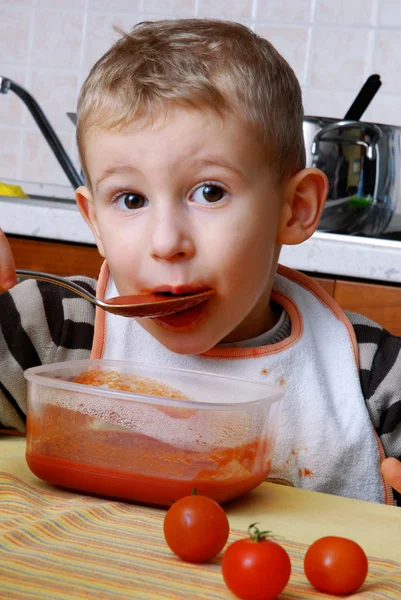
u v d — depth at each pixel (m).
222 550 0.58
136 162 0.81
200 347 0.87
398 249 1.39
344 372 1.01
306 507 0.71
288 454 0.96
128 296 0.83
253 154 0.83
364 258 1.40
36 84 2.37
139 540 0.58
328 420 0.97
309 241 1.42
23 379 0.96
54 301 1.00
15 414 0.97
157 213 0.81
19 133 2.38
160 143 0.80
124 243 0.84
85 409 0.68
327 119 1.56
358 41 2.16
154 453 0.66
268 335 1.02
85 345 0.99
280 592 0.51
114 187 0.83
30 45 2.36
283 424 0.96
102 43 2.32
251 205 0.84
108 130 0.81
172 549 0.56
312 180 0.94
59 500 0.67
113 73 0.83
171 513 0.56
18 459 0.78
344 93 2.19
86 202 0.97
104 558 0.54
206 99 0.80
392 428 0.99
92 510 0.63
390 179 1.61
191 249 0.81
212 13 2.24
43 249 1.55
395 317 1.42
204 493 0.66
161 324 0.85
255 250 0.85
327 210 1.59
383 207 1.61
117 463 0.67
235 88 0.83
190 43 0.86
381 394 1.00
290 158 0.92
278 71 0.91
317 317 1.05
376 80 1.59
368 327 1.06
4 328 0.96
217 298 0.84
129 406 0.67
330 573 0.52
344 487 0.97
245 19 2.23
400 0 2.13
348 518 0.69
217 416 0.67
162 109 0.79
